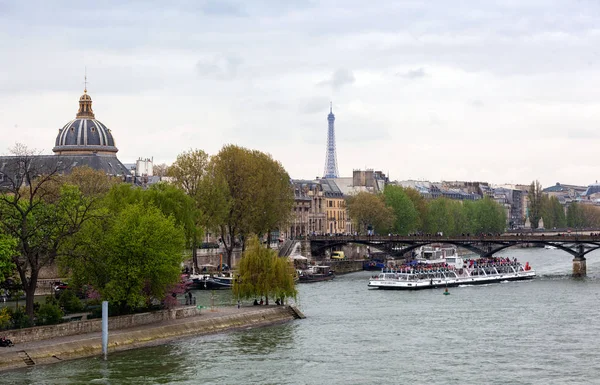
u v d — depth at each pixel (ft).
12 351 306.55
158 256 365.40
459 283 611.47
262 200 650.02
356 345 352.69
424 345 353.10
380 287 586.04
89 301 381.19
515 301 503.61
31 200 341.21
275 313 417.90
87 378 290.76
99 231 362.74
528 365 316.19
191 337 364.38
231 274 588.50
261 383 288.92
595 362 320.91
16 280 379.35
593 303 490.49
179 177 615.16
